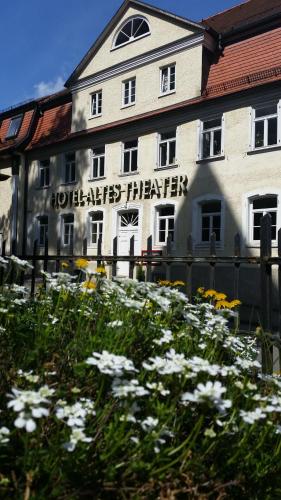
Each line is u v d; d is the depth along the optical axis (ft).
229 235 53.62
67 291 9.05
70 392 6.00
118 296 8.38
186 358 6.96
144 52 64.64
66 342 7.62
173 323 8.57
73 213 73.26
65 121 78.48
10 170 85.35
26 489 4.71
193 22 59.06
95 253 68.74
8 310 7.98
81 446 5.05
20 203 82.74
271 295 10.00
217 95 55.47
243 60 56.34
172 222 60.75
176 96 60.64
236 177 53.67
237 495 5.74
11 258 9.61
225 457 5.73
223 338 7.86
